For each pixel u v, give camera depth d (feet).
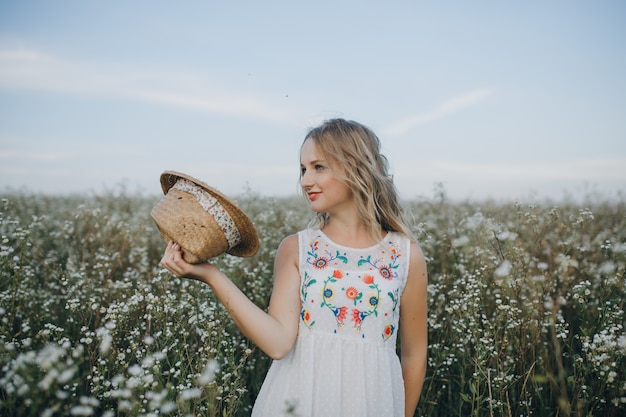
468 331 11.05
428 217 25.81
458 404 11.38
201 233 6.78
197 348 10.68
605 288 12.11
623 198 31.55
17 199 29.14
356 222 8.25
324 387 7.23
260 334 6.99
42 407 6.70
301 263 7.91
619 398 9.25
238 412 10.46
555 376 10.90
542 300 11.86
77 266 15.87
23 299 12.30
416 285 8.28
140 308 11.03
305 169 8.30
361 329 7.48
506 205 29.63
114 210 29.89
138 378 7.04
